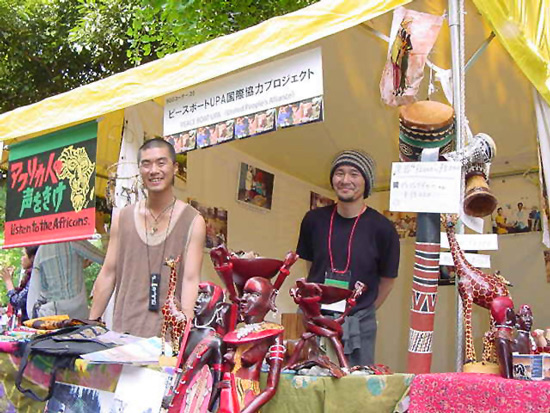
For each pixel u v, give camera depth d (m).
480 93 3.56
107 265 2.60
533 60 1.96
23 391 2.09
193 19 6.08
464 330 1.83
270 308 1.74
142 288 2.44
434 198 1.81
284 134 4.18
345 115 3.99
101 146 3.51
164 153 2.50
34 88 9.15
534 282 4.84
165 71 2.65
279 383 1.69
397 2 2.02
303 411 1.64
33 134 3.43
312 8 2.21
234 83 2.43
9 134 3.24
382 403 1.54
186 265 2.42
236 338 1.63
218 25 6.07
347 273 2.53
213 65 2.46
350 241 2.62
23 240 3.22
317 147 4.42
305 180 5.08
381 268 2.67
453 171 1.81
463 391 1.42
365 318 2.49
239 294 1.87
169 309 1.97
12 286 3.73
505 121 3.92
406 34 1.99
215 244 3.99
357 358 2.33
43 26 8.92
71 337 2.16
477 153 1.92
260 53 2.32
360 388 1.57
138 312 2.41
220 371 1.63
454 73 2.05
